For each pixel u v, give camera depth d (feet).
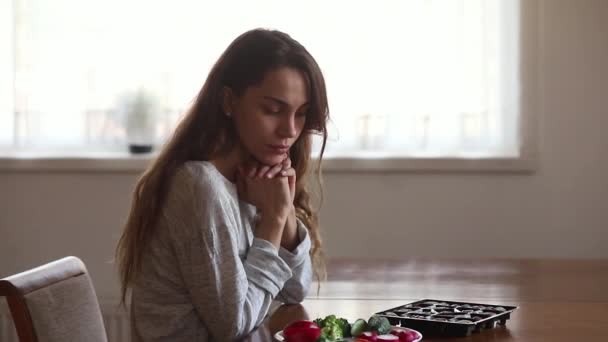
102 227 11.59
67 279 4.86
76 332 4.82
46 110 11.65
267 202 5.52
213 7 11.43
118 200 11.57
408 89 11.34
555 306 6.09
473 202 11.46
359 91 11.35
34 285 4.56
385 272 7.88
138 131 11.46
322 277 7.47
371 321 4.81
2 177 11.62
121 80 11.65
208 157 5.52
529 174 11.42
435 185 11.47
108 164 11.40
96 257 11.61
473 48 11.32
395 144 11.42
